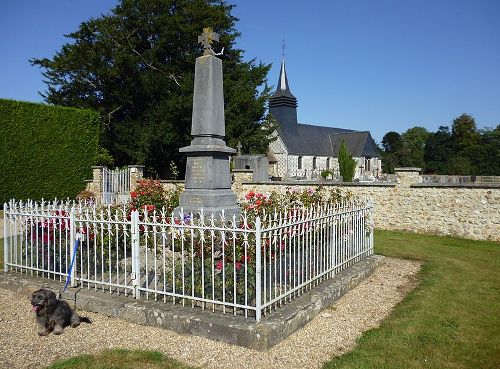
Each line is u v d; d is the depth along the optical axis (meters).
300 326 5.20
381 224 15.52
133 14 28.27
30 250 7.07
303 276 5.90
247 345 4.58
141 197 9.83
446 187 14.13
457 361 4.39
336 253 7.20
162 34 27.73
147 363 4.25
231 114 27.61
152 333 4.99
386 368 4.21
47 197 20.08
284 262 5.42
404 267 8.87
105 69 27.30
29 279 6.65
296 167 57.75
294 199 9.41
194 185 9.15
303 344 4.76
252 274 5.21
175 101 26.05
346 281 6.76
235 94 27.50
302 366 4.25
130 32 28.39
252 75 30.44
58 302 5.05
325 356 4.50
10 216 7.22
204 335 4.83
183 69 28.70
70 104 29.05
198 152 9.03
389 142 89.69
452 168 57.09
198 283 5.41
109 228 5.96
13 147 18.81
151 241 7.10
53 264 6.79
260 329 4.56
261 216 7.03
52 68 28.53
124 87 28.64
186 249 5.80
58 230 6.77
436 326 5.34
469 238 13.66
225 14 29.33
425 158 72.75
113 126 29.03
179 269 5.72
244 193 19.36
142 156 27.75
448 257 10.07
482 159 58.91
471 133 68.25
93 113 22.34
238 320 4.81
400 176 15.04
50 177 20.22
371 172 64.88
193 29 27.09
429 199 14.50
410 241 12.70
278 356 4.43
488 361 4.40
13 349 4.60
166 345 4.68
